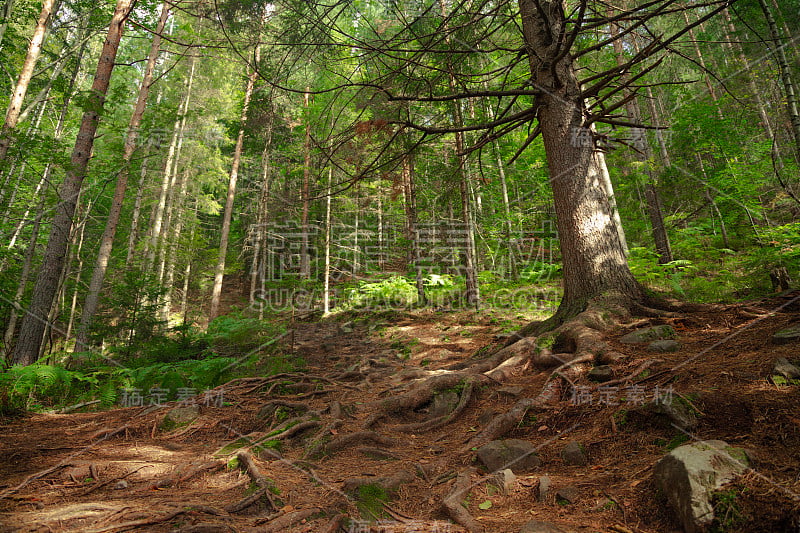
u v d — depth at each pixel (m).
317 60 5.49
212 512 2.40
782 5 12.23
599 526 2.05
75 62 13.38
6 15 9.41
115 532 2.09
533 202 16.47
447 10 6.57
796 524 1.60
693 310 4.65
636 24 4.15
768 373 2.83
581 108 5.50
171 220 20.89
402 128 5.23
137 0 9.84
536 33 5.59
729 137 12.34
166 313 14.77
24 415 4.85
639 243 14.38
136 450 3.64
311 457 3.46
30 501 2.50
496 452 3.07
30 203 12.04
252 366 7.21
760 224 12.43
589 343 4.30
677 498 1.94
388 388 5.38
